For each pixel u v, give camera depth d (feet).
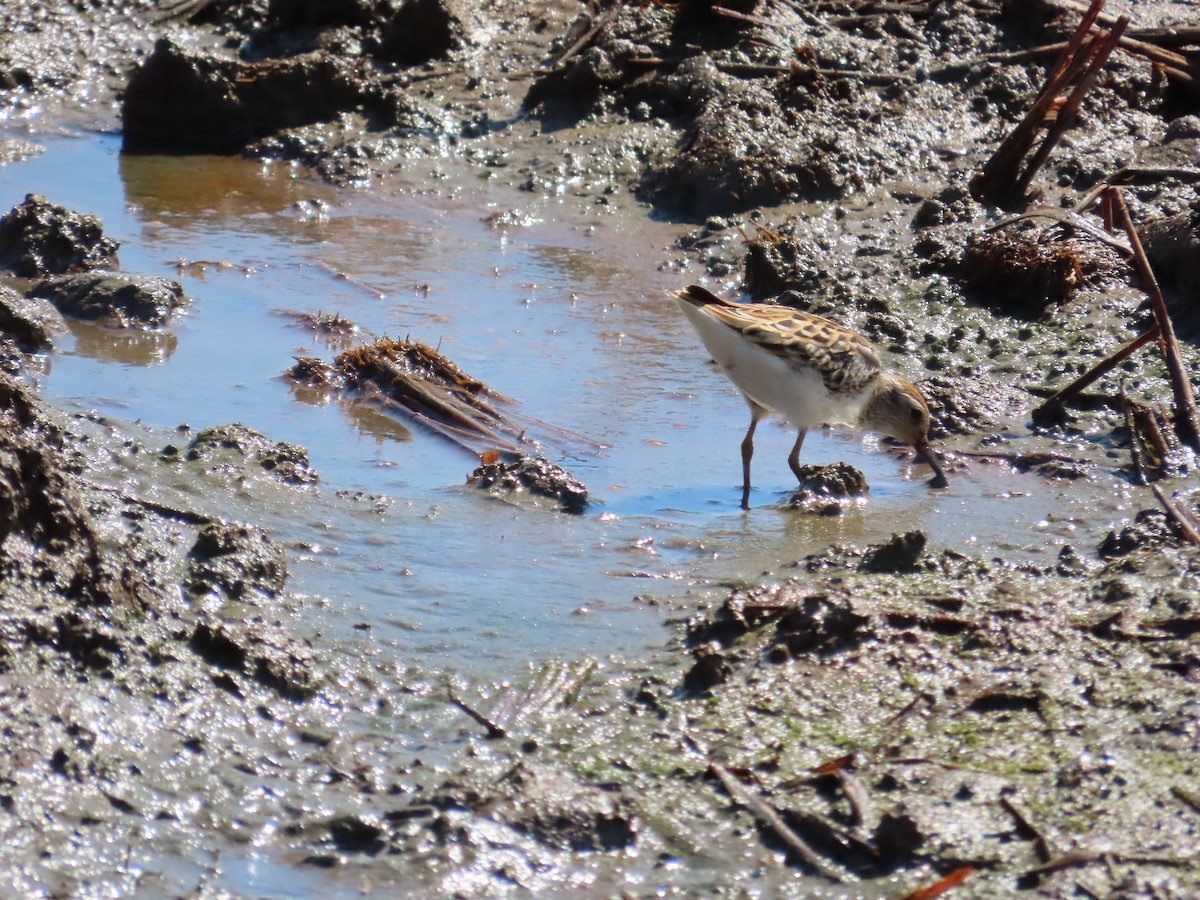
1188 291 60.70
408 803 30.37
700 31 92.38
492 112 88.33
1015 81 85.15
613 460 51.65
